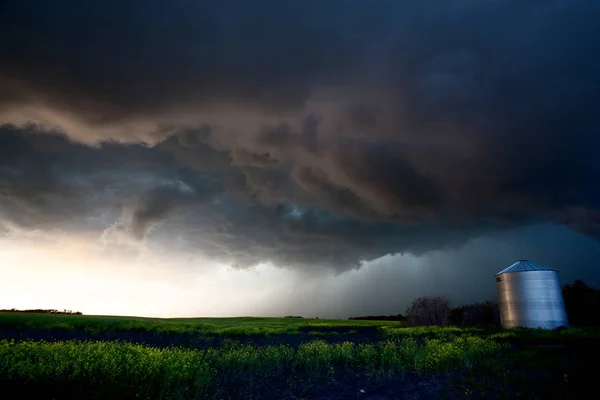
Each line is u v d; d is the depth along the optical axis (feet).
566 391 33.65
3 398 29.37
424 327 110.11
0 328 92.07
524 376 40.16
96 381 34.94
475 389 37.14
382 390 38.37
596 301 123.03
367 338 89.45
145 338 84.64
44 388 32.09
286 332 103.76
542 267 107.96
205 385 37.17
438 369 46.03
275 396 36.45
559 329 96.43
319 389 38.99
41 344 52.80
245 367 48.19
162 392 32.99
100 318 141.28
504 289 110.73
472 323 131.54
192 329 102.27
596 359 47.75
